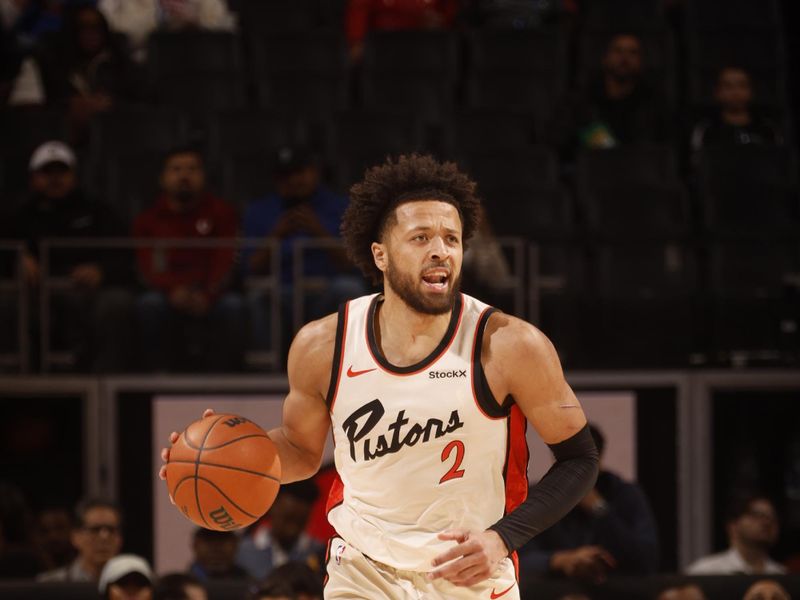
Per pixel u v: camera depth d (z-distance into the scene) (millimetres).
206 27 26938
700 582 14266
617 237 20531
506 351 7820
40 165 19391
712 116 25281
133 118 23656
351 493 8102
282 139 23562
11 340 18422
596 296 19641
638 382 19125
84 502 15859
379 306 8156
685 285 20500
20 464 18719
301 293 18641
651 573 15922
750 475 19297
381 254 8016
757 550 16484
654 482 19172
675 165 23125
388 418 7832
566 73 26797
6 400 18641
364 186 8086
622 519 16250
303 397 8258
